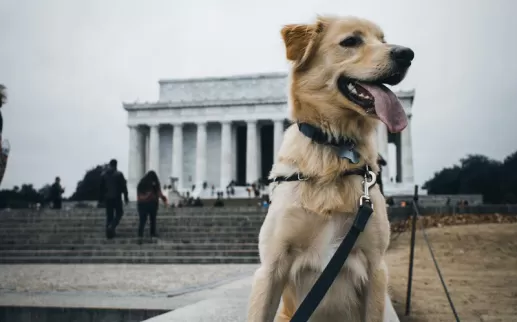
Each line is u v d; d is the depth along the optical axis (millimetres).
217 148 86375
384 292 3746
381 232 3713
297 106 4074
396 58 3824
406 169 80375
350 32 4051
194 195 75875
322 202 3621
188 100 87375
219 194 69500
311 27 4129
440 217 29891
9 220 29516
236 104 82625
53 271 15977
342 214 3648
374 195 3719
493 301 9320
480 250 19156
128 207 44250
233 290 9102
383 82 3945
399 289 10984
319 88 3955
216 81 88000
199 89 88375
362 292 3838
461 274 13656
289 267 3816
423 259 17484
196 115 84312
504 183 120875
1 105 7062
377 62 3832
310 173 3693
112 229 22328
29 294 9828
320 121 3873
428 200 66062
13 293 10047
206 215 29969
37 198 115750
